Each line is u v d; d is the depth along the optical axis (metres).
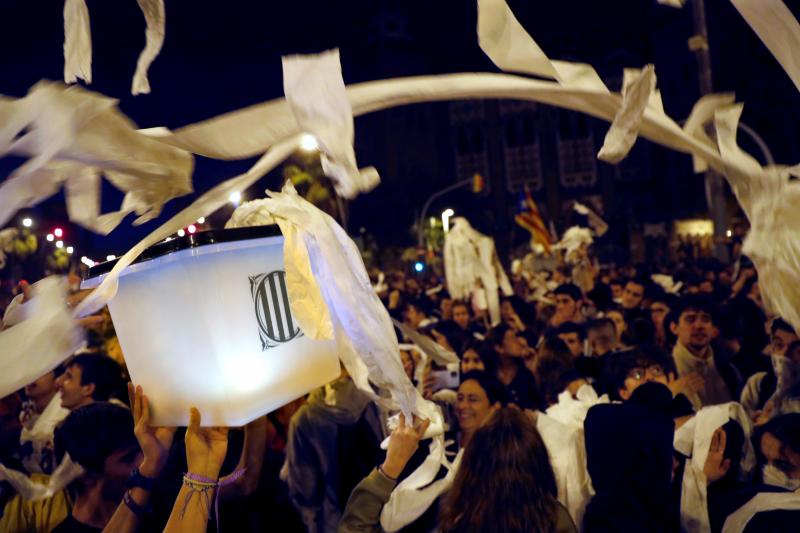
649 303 6.85
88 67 0.86
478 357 4.39
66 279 0.96
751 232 0.92
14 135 0.74
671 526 1.96
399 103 0.90
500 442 1.84
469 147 68.12
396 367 1.15
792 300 0.92
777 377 3.21
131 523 1.61
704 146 0.95
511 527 1.78
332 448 3.38
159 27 0.88
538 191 65.69
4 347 0.91
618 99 0.90
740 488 2.19
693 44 9.31
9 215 0.80
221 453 1.39
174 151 0.87
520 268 17.70
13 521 2.29
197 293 1.16
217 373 1.19
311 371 1.27
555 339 3.98
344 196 0.76
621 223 56.22
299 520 2.54
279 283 1.22
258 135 0.87
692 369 3.89
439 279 22.52
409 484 2.15
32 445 3.32
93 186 0.90
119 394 3.24
